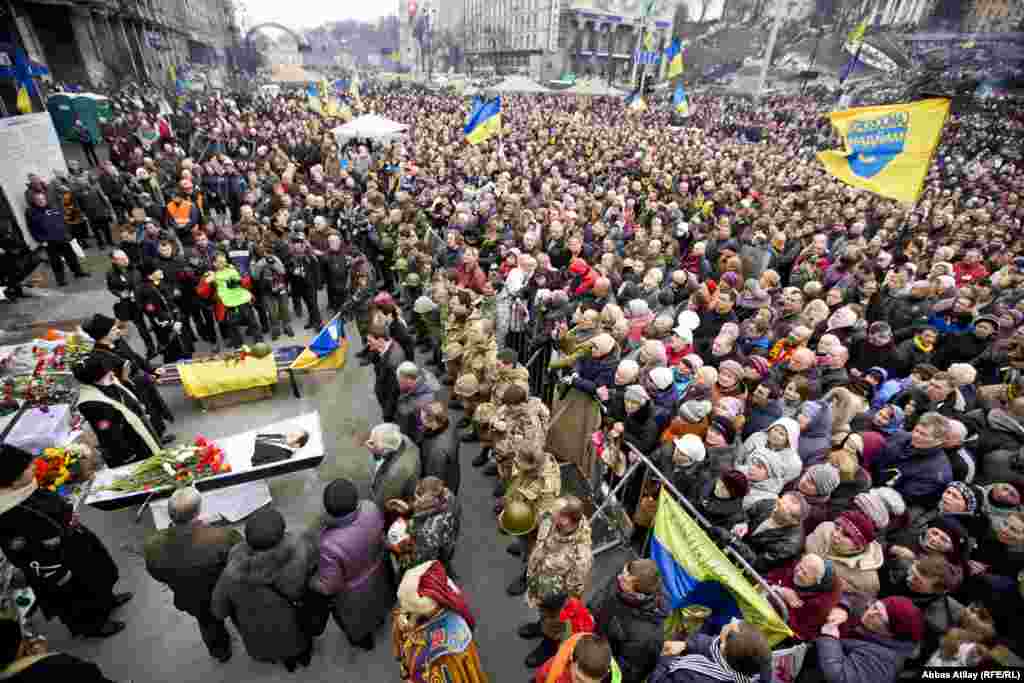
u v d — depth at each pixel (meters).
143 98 34.38
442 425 4.61
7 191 10.45
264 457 5.24
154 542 3.54
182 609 3.78
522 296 8.34
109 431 4.94
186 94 45.38
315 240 9.80
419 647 3.03
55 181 11.23
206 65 82.75
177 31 67.06
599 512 4.89
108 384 5.05
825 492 4.21
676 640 3.66
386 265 10.60
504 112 35.16
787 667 3.25
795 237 11.56
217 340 9.01
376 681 4.04
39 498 3.72
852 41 38.53
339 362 7.90
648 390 5.37
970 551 3.91
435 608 2.92
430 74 89.12
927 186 19.78
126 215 12.77
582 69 97.38
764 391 5.35
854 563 3.68
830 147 31.22
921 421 4.66
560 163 20.50
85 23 38.12
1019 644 3.60
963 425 4.95
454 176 17.69
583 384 5.50
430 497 3.89
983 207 16.64
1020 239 13.07
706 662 2.78
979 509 4.02
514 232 11.65
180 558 3.55
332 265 9.63
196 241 8.80
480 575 4.96
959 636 3.23
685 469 4.42
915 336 7.00
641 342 6.85
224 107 31.28
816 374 6.03
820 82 56.38
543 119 33.59
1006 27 36.53
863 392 5.87
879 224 14.42
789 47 61.03
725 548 3.89
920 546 3.94
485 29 111.38
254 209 12.60
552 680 2.72
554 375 6.82
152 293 7.46
